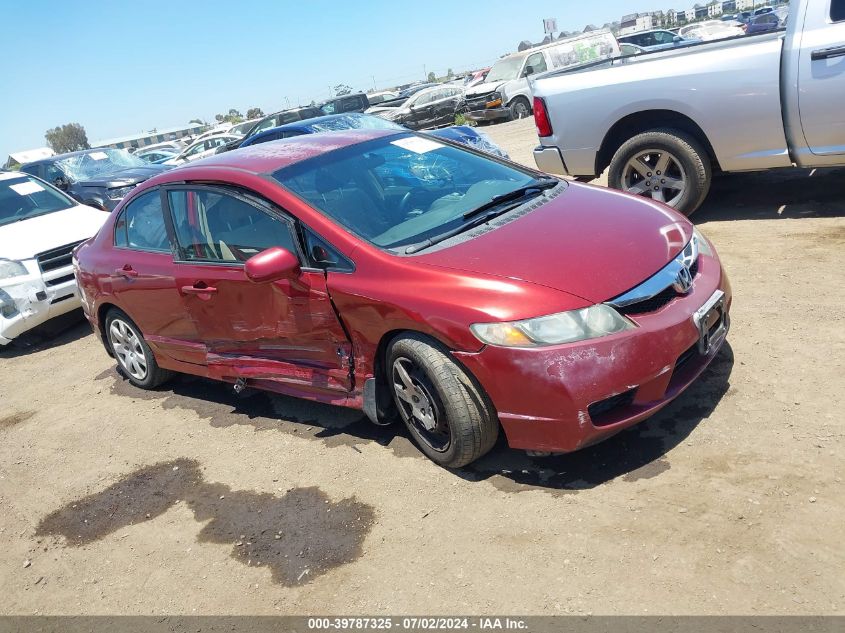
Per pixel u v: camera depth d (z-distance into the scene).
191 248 4.18
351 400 3.59
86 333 7.04
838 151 5.18
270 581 2.90
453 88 22.72
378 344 3.31
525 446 2.98
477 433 3.09
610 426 2.86
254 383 4.15
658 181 6.01
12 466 4.46
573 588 2.49
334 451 3.76
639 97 5.81
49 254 6.55
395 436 3.76
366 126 9.74
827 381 3.34
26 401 5.53
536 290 2.90
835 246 4.95
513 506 2.99
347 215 3.59
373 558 2.89
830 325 3.85
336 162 3.99
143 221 4.61
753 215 6.01
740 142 5.50
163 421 4.63
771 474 2.81
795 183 6.66
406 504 3.18
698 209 6.51
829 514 2.55
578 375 2.77
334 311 3.41
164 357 4.75
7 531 3.75
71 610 3.03
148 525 3.50
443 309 2.98
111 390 5.39
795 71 5.09
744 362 3.66
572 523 2.81
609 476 3.03
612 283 2.94
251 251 3.79
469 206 3.76
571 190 3.99
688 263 3.25
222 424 4.40
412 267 3.18
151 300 4.50
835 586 2.26
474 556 2.76
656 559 2.53
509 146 13.45
